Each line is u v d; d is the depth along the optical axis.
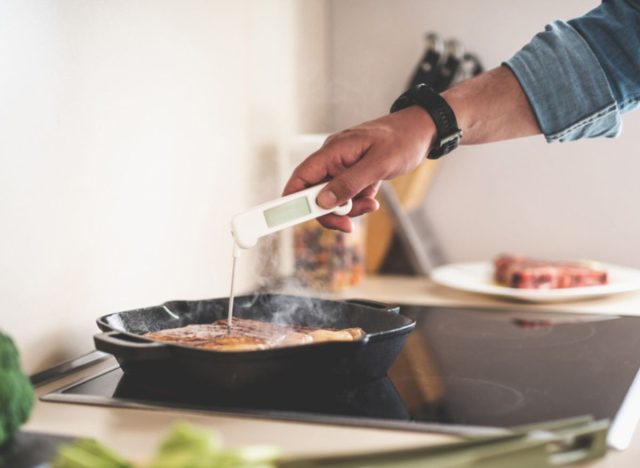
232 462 0.51
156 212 1.17
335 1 1.84
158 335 0.90
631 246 1.73
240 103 1.42
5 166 0.86
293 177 1.01
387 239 1.73
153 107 1.15
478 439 0.61
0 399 0.65
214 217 1.34
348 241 1.57
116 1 1.05
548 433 0.67
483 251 1.82
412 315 1.29
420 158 1.02
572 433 0.64
